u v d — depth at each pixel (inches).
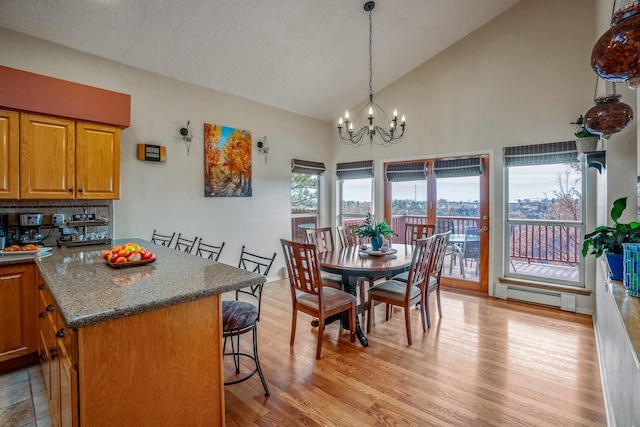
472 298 164.7
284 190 201.9
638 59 46.3
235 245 176.6
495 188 165.0
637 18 45.4
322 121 226.5
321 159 226.2
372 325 131.0
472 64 170.6
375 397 84.0
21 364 98.6
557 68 147.3
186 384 61.0
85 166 114.9
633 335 42.6
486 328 127.2
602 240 72.0
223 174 169.6
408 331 113.3
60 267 81.1
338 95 200.1
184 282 66.4
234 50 142.3
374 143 209.3
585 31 140.6
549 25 149.1
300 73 169.3
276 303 155.9
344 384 89.9
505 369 97.0
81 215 122.0
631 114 73.5
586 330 124.6
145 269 78.7
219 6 118.9
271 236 194.9
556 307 148.7
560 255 152.3
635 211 96.6
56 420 67.4
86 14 110.4
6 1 101.3
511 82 159.2
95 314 48.8
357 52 164.2
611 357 74.2
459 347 111.3
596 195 138.9
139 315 55.2
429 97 185.3
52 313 70.5
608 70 49.6
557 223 152.0
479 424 73.8
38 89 103.0
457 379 92.0
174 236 151.4
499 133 163.0
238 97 177.0
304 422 75.0
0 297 92.8
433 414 77.4
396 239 204.2
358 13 138.8
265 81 169.3
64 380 57.2
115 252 83.9
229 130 172.2
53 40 118.1
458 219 179.9
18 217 109.3
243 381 90.8
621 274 70.2
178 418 60.1
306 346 112.5
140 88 140.5
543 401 81.8
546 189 154.9
